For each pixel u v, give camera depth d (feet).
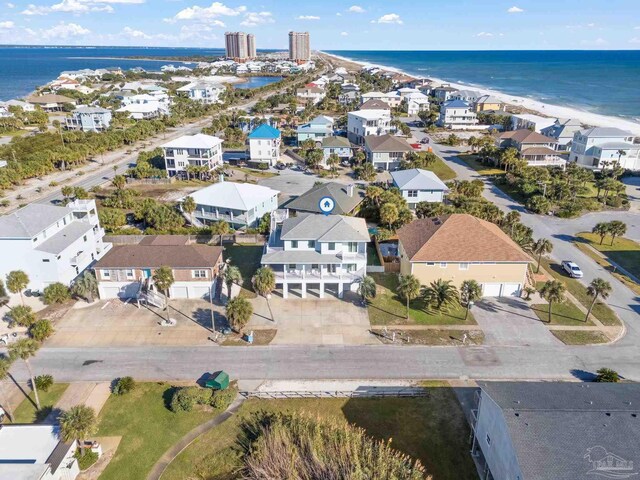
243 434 119.24
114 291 183.83
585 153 366.63
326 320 169.37
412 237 198.59
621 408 98.32
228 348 153.79
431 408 128.47
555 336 160.56
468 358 149.18
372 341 157.79
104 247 216.74
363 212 262.88
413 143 452.35
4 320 169.78
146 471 109.29
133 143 463.83
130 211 281.33
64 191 285.02
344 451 108.58
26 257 179.93
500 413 97.04
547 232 249.96
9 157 381.40
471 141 428.15
